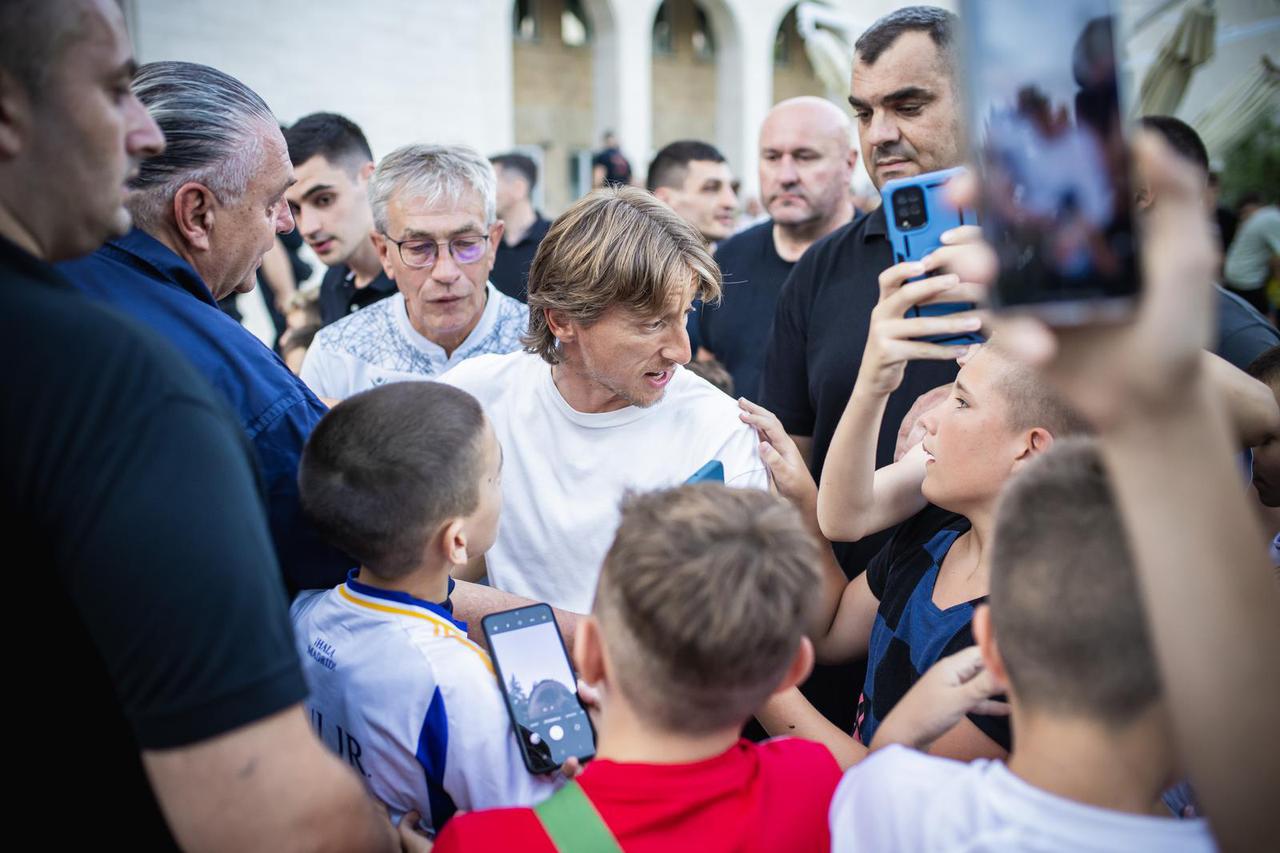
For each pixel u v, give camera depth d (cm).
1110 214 58
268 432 145
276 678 91
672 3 1777
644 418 185
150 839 104
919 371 217
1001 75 62
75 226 102
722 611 100
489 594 167
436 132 1312
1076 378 62
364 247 358
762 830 105
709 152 479
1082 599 89
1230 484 63
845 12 1608
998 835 90
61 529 87
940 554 163
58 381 87
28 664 94
